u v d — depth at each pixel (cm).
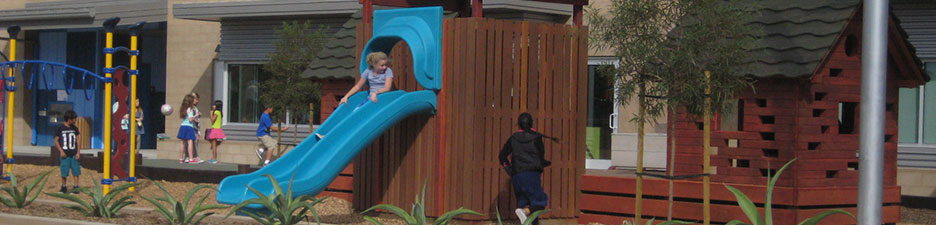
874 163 1010
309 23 2589
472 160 1566
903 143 2205
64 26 3275
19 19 3369
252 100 3017
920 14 2131
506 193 1593
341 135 1501
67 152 2056
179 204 1452
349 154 1495
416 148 1630
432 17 1579
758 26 1477
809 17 1456
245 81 3030
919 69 1560
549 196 1609
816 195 1437
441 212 1588
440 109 1585
